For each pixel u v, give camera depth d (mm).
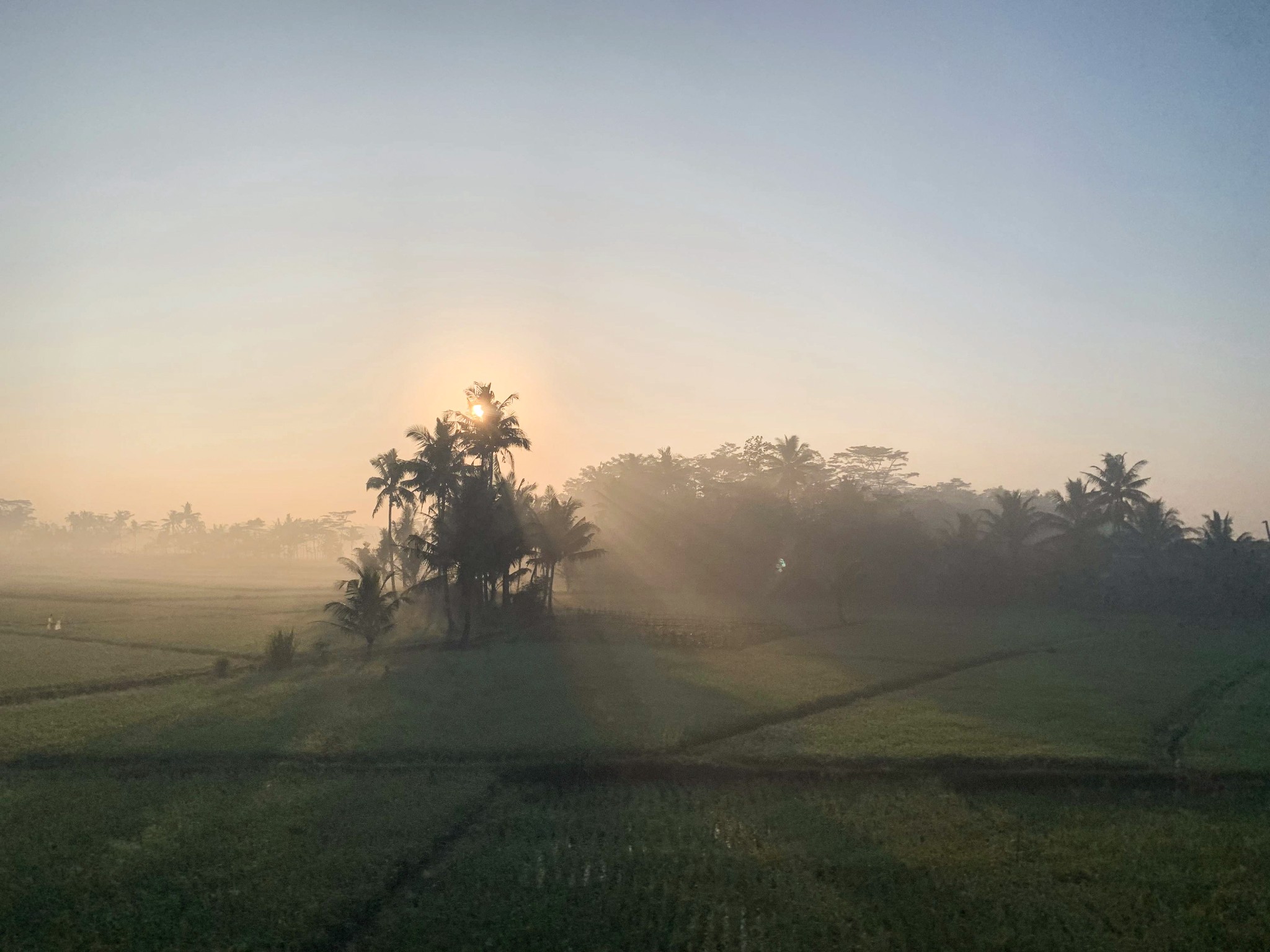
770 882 14820
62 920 13102
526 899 14117
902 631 53125
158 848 15883
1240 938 12930
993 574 72250
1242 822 17953
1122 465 82625
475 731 24391
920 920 13453
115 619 52812
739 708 27828
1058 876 15219
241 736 23625
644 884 14742
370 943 12734
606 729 24750
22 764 21156
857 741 23797
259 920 13250
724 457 115312
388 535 68875
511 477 59125
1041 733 24672
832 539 75688
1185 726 26391
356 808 18094
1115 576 72062
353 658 39219
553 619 55125
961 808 18609
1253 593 65750
